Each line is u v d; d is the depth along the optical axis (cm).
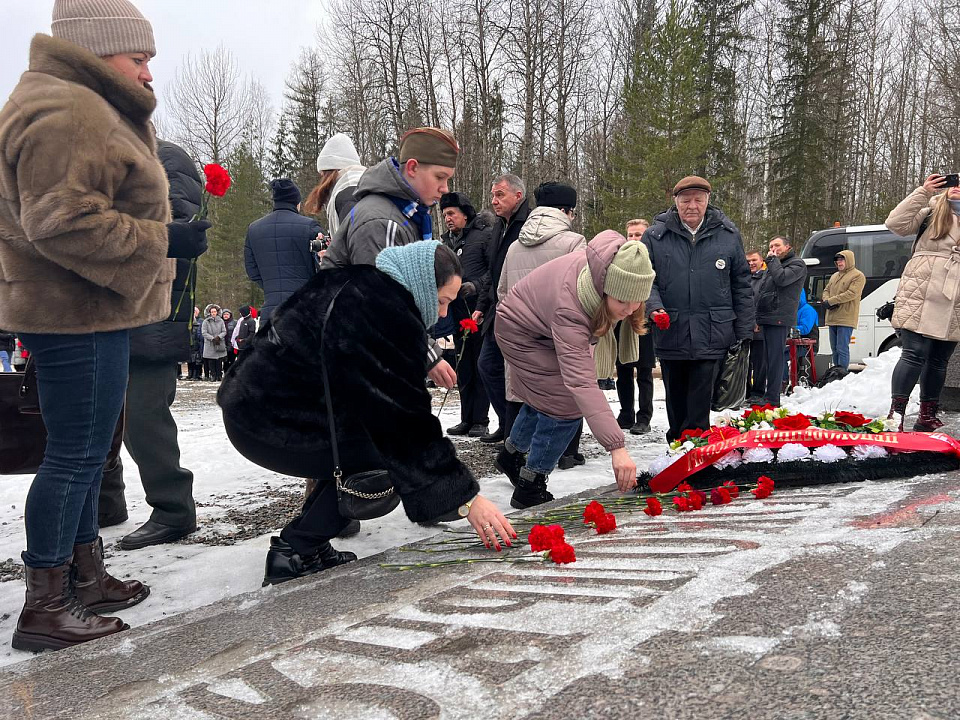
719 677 137
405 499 246
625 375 706
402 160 330
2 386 287
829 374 1127
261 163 4512
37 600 242
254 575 318
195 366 2062
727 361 511
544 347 377
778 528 258
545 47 3014
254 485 525
